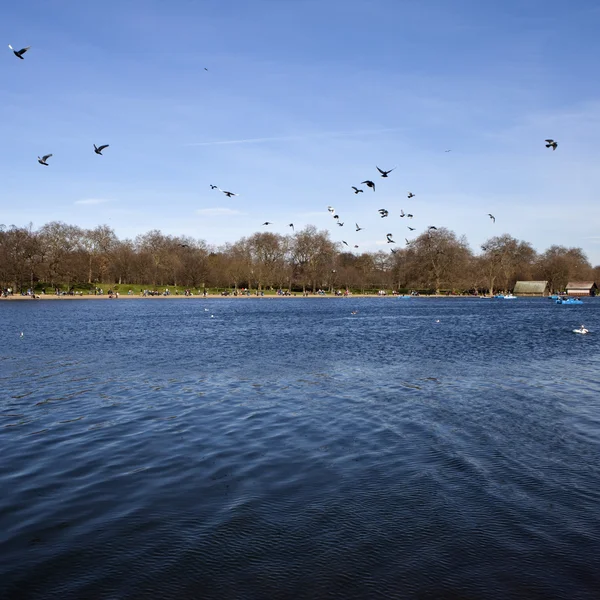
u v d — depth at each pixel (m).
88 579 11.34
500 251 196.88
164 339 57.50
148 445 19.70
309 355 44.41
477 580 11.38
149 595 10.86
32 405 25.83
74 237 179.62
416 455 18.70
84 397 27.59
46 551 12.36
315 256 197.75
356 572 11.67
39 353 45.31
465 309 126.62
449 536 13.12
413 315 102.94
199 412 24.55
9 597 10.73
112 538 12.93
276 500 15.03
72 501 14.88
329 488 15.86
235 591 11.01
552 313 112.06
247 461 18.06
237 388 30.03
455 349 49.09
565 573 11.63
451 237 192.50
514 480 16.52
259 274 189.38
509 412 24.59
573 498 15.25
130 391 29.14
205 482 16.25
